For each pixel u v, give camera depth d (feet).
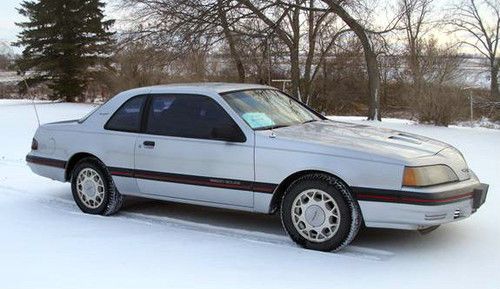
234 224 20.29
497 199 22.70
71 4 127.44
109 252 16.89
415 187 15.64
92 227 19.76
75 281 14.51
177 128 19.53
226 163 18.24
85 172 21.81
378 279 14.55
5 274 15.07
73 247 17.38
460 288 13.85
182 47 77.36
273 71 94.89
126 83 112.27
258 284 14.25
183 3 73.61
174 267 15.53
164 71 99.19
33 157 23.32
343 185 16.49
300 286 14.10
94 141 21.39
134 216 21.54
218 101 18.98
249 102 19.61
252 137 17.90
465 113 62.23
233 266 15.60
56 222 20.45
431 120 60.23
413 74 85.46
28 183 27.50
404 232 18.72
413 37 107.55
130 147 20.40
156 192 20.10
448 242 17.54
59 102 125.90
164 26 79.15
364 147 16.67
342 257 16.31
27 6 128.67
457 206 16.21
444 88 61.41
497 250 16.67
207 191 18.79
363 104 120.57
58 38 129.39
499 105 72.90
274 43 82.02
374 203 16.02
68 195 25.07
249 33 77.61
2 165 32.45
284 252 16.84
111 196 21.34
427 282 14.29
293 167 17.04
